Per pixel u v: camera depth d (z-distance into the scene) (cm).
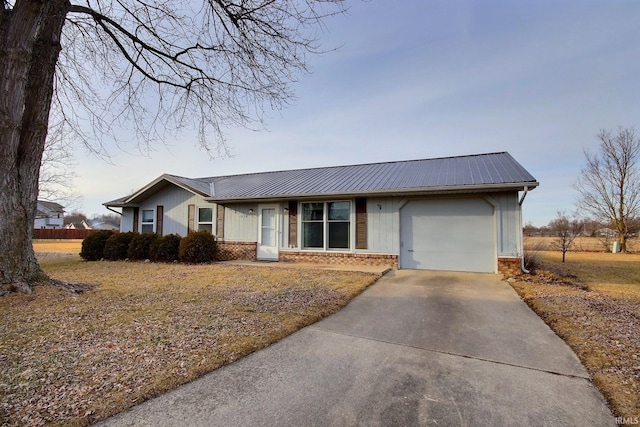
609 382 280
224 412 235
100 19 710
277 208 1181
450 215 938
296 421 225
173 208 1415
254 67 718
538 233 2219
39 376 279
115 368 298
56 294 563
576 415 236
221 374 296
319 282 737
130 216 1524
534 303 552
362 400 254
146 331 397
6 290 534
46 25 611
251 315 473
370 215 1027
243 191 1256
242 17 640
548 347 368
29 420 217
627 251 2209
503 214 867
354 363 325
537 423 226
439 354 349
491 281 765
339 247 1074
